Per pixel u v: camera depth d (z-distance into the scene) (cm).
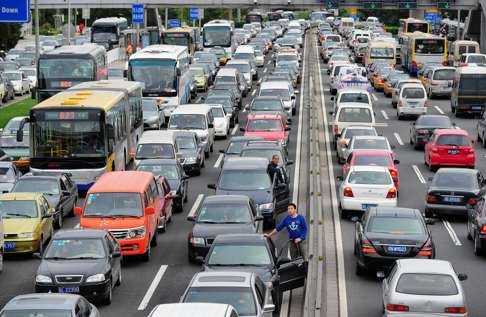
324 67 16788
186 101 11169
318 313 3278
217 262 3841
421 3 19312
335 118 8519
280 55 15975
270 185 5600
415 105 10406
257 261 3841
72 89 7662
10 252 4975
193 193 6744
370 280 4400
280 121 8081
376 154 6506
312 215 5138
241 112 11244
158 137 7131
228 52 17475
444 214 5753
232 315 2741
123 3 19388
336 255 4878
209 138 8338
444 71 12650
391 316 3375
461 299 3353
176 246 5206
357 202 5638
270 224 5472
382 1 19400
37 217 5103
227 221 4772
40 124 6725
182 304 2797
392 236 4331
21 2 8069
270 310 3195
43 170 6738
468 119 10781
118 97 7344
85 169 6738
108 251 4206
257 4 19838
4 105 12119
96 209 4894
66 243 4212
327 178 7075
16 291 4344
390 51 15938
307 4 19538
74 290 4003
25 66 15062
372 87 13762
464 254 4981
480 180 5941
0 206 5131
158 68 10025
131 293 4266
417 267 3488
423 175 7344
